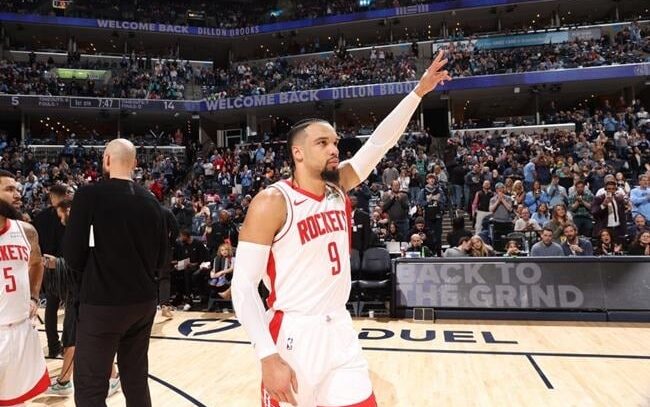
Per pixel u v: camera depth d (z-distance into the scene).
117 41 24.69
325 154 1.62
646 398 3.48
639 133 14.43
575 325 5.92
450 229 10.73
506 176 11.45
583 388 3.72
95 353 2.25
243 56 26.30
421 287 6.57
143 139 20.39
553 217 7.36
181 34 23.83
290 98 20.30
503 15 22.91
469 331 5.72
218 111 21.50
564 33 20.52
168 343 5.40
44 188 13.78
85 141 19.17
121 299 2.27
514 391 3.69
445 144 17.64
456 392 3.69
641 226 7.11
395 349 4.98
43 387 2.62
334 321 1.61
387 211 8.86
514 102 22.06
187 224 10.99
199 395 3.71
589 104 22.02
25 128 21.50
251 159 16.53
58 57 22.89
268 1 27.38
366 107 22.12
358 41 25.39
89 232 2.27
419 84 1.97
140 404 2.44
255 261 1.52
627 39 19.42
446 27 23.89
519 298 6.28
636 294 6.06
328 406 1.54
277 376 1.40
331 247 1.62
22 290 2.56
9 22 21.97
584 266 6.27
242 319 1.46
